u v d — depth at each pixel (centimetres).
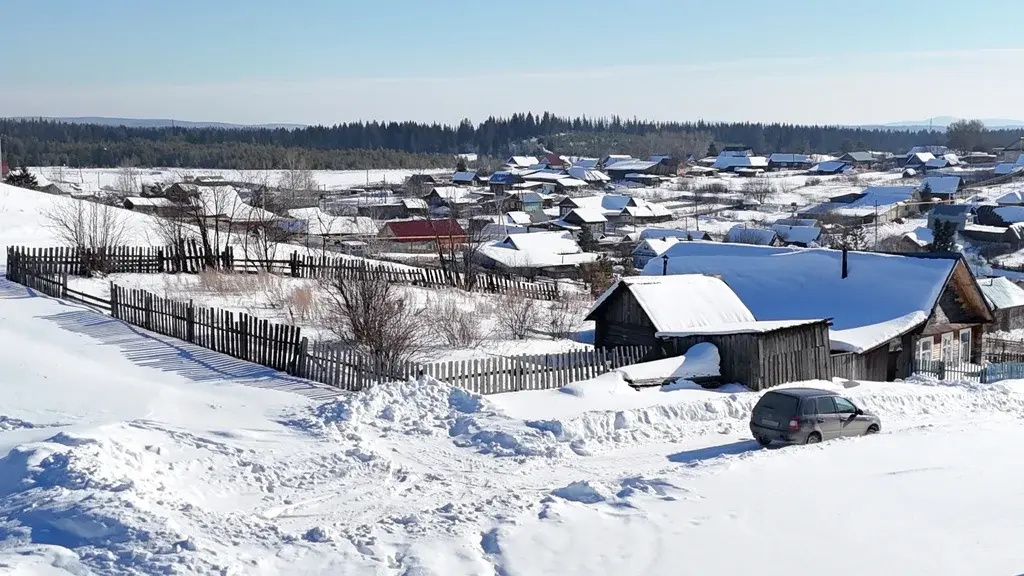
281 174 10994
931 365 3284
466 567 1017
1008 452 1683
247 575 951
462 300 3791
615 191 17388
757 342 2434
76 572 932
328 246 6388
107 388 2006
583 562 1046
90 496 1141
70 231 4334
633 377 2298
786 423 1847
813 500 1306
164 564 936
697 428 1997
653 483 1391
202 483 1403
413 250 7638
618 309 2881
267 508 1328
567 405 2042
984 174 16950
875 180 18012
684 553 1079
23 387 1995
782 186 17200
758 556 1070
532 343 2995
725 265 3962
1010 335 5731
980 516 1229
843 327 3266
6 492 1245
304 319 3022
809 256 3766
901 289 3375
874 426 2011
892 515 1235
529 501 1277
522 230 10212
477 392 2112
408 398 1947
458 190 14750
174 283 3612
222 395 2023
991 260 9688
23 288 3406
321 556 1025
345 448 1642
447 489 1466
